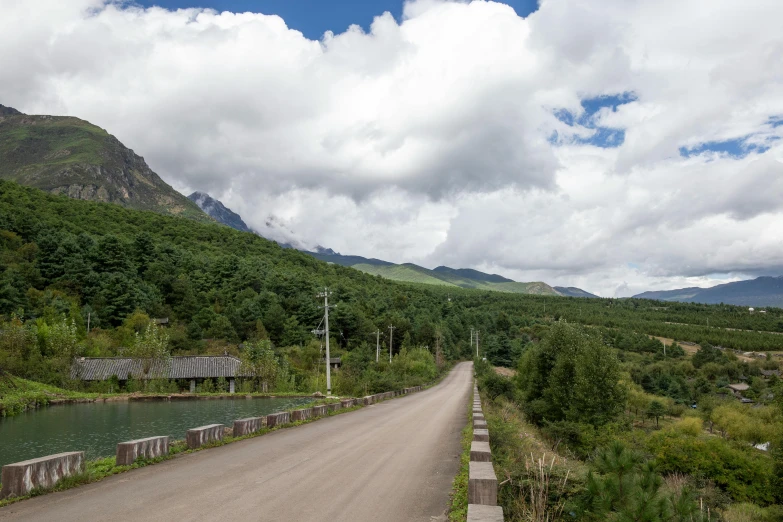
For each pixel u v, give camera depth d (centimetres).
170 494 844
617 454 722
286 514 729
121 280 8025
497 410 3070
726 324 16600
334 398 3931
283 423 1973
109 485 911
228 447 1418
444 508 784
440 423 2191
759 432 5016
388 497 848
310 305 8988
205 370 5531
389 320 10138
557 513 752
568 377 3388
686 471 2233
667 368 10275
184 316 8431
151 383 5047
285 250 17362
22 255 8419
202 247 14500
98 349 5916
